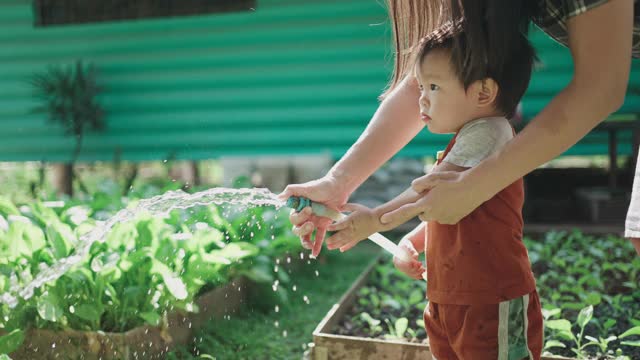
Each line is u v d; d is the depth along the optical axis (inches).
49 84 312.7
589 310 123.7
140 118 320.8
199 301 148.0
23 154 327.9
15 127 326.3
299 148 314.5
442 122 80.4
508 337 77.9
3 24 322.7
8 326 128.2
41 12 320.2
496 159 69.7
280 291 172.7
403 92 94.3
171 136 320.2
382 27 299.4
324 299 189.9
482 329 77.7
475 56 75.1
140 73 318.0
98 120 317.1
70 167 322.0
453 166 77.5
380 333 143.9
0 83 324.2
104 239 135.8
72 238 135.6
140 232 138.9
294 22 306.0
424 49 79.6
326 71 307.0
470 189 69.9
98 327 130.5
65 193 322.7
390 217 72.1
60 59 321.1
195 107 317.7
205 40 312.7
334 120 310.3
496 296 77.6
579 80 67.9
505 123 79.8
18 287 130.7
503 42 74.9
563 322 121.1
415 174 305.3
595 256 209.9
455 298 79.2
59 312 122.0
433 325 84.5
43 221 149.6
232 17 309.6
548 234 228.1
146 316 127.2
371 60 302.8
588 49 67.4
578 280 178.5
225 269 163.5
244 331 157.0
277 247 196.2
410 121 94.0
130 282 137.9
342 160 92.8
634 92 279.9
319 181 89.7
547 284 181.9
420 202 71.2
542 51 286.8
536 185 314.2
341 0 301.3
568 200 298.4
